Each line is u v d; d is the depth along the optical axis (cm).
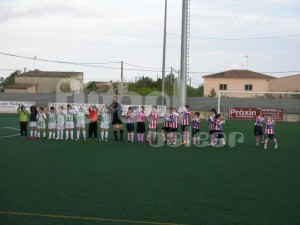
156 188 1065
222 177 1221
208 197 981
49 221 787
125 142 2098
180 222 792
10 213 835
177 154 1695
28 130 2598
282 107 4066
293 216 838
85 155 1625
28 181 1130
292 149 1909
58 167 1348
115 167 1362
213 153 1744
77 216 820
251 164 1466
